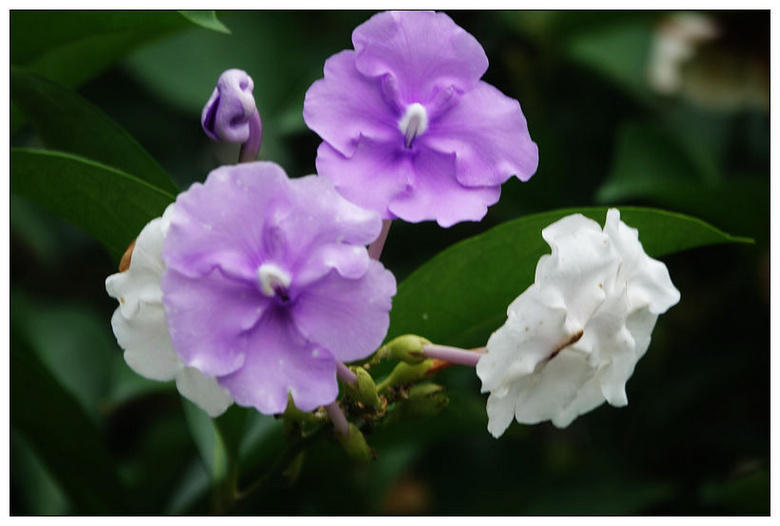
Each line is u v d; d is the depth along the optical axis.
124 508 0.60
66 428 0.59
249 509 0.62
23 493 0.64
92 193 0.56
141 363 0.53
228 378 0.52
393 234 0.66
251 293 0.52
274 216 0.52
